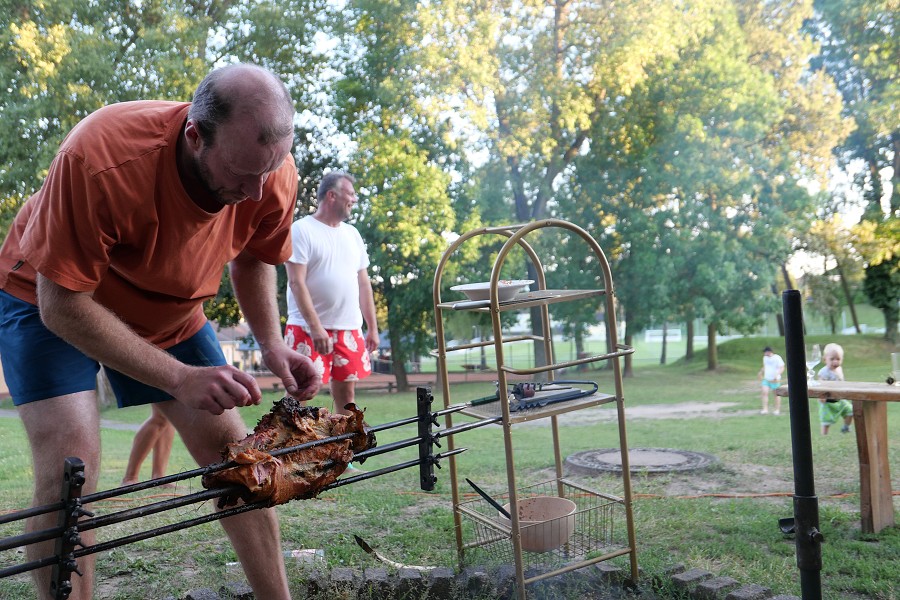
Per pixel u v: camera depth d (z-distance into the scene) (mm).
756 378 23672
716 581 3146
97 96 17844
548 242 26344
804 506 2475
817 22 28578
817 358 6945
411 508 4781
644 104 25234
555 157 26359
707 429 9570
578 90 24562
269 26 21766
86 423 2447
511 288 3236
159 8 20188
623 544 3811
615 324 3279
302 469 2219
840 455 6312
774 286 31984
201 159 2250
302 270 5445
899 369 4199
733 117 25109
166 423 5137
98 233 2227
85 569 2406
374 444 2484
